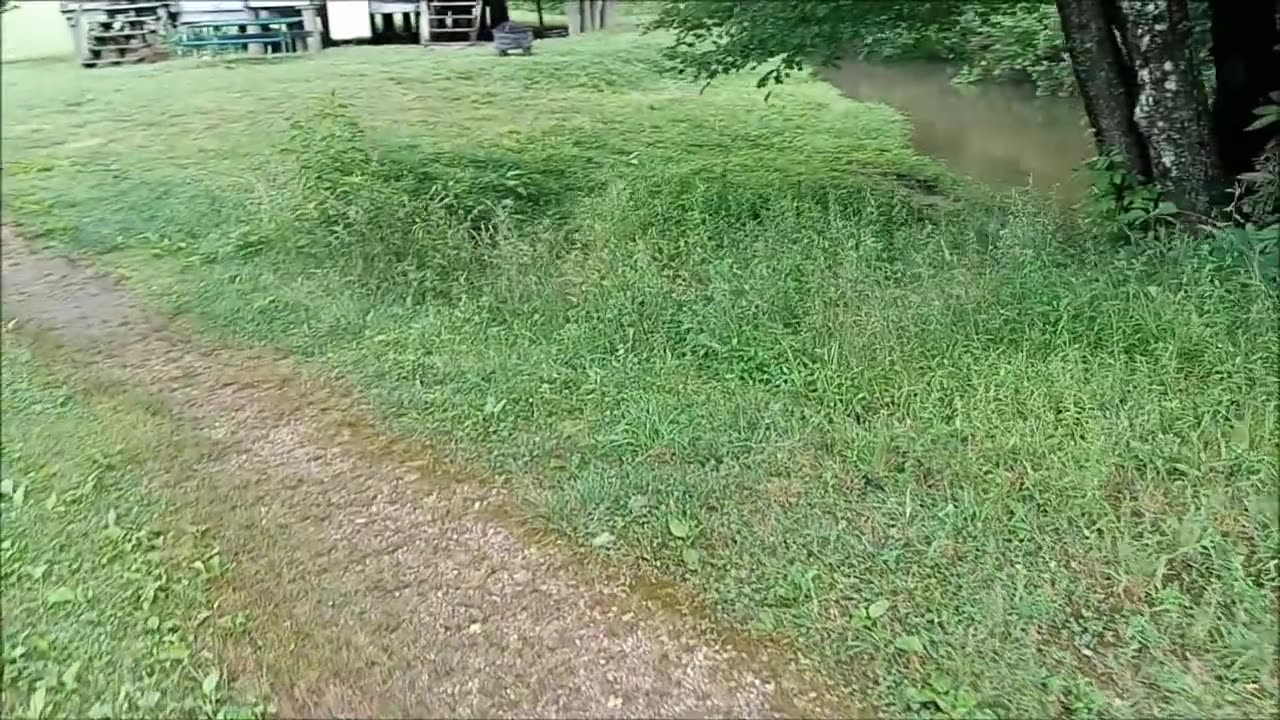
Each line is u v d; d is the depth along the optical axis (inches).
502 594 110.6
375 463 136.8
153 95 409.4
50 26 663.8
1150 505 115.3
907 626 101.4
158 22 533.0
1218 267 158.1
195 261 216.2
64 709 95.2
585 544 117.7
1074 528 112.7
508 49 512.7
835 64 320.5
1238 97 198.7
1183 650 96.7
